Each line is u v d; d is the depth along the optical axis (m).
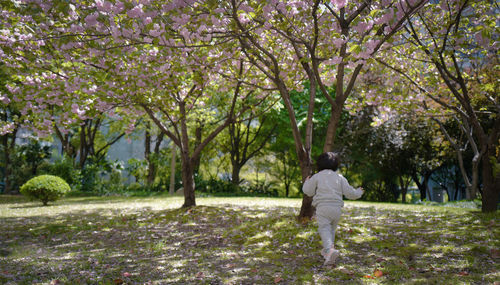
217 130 10.30
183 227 7.55
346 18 6.89
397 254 4.61
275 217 7.99
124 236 6.68
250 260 4.56
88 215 9.94
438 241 5.19
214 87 10.45
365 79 13.78
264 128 24.50
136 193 19.94
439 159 18.81
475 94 11.67
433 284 3.37
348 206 11.61
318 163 4.45
